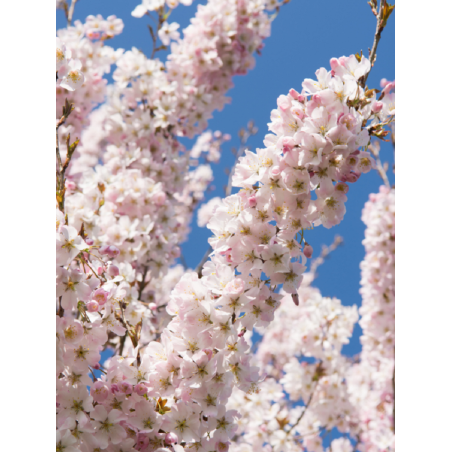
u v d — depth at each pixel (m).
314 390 4.18
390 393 4.12
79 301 2.03
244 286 2.10
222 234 2.17
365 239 4.26
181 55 4.29
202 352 1.99
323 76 2.06
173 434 1.98
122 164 3.88
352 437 4.34
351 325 4.24
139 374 2.07
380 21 2.24
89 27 4.10
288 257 2.11
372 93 2.18
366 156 2.07
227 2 4.46
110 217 3.38
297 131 2.04
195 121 4.43
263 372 2.11
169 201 4.06
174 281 5.17
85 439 1.95
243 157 2.15
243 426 4.04
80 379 2.03
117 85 4.13
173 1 4.25
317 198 2.18
